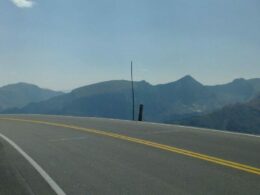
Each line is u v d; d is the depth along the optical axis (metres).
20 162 13.09
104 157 13.66
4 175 11.24
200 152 14.02
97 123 26.28
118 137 18.67
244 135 18.53
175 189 9.38
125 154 14.12
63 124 26.02
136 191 9.31
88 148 15.69
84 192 9.34
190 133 19.58
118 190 9.44
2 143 17.66
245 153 13.72
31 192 9.41
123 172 11.27
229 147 15.01
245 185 9.59
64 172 11.48
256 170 11.11
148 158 13.23
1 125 26.36
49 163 12.84
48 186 9.95
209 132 19.94
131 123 26.03
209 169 11.36
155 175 10.80
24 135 20.48
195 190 9.26
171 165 12.02
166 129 21.66
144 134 19.55
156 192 9.19
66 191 9.45
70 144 16.89
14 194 9.27
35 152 15.02
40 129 23.28
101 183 10.11
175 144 16.02
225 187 9.45
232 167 11.54
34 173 11.43
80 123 26.50
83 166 12.25
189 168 11.55
